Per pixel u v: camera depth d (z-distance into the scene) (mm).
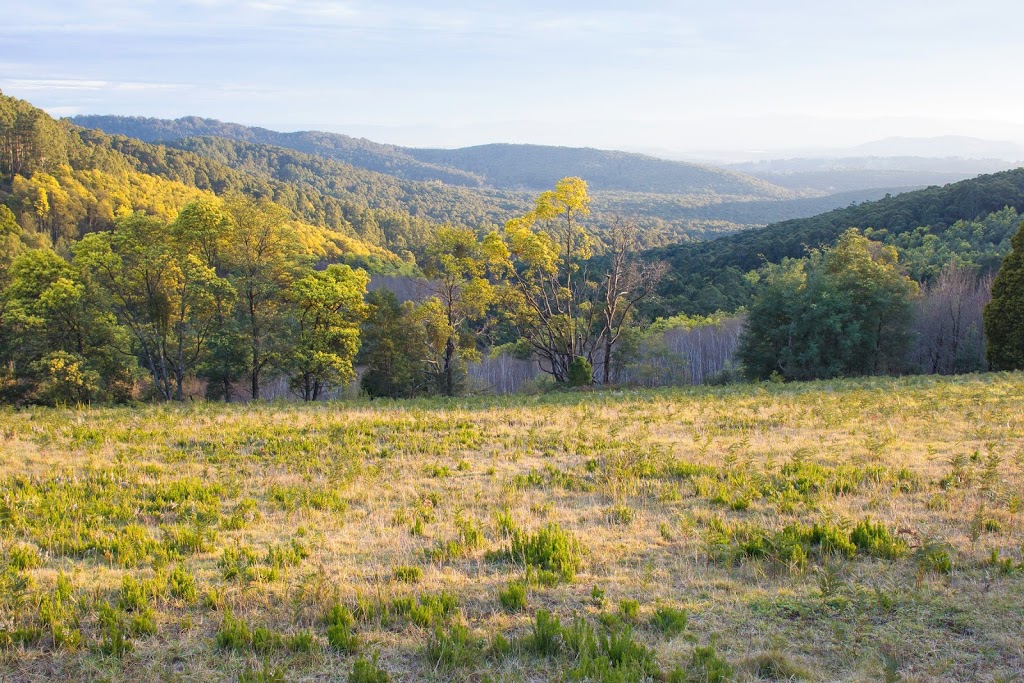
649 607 7070
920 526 9414
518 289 46062
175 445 16688
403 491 12367
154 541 9305
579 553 8672
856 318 42531
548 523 9945
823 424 18531
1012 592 7039
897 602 6961
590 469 14117
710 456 15047
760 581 7762
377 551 9070
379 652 6090
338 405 26266
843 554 8477
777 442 16406
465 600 7301
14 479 12797
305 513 10961
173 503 11484
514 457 15367
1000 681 5383
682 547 8984
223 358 37469
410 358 42875
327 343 38656
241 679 5484
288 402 29312
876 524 9227
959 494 10922
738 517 10398
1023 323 34156
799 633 6395
